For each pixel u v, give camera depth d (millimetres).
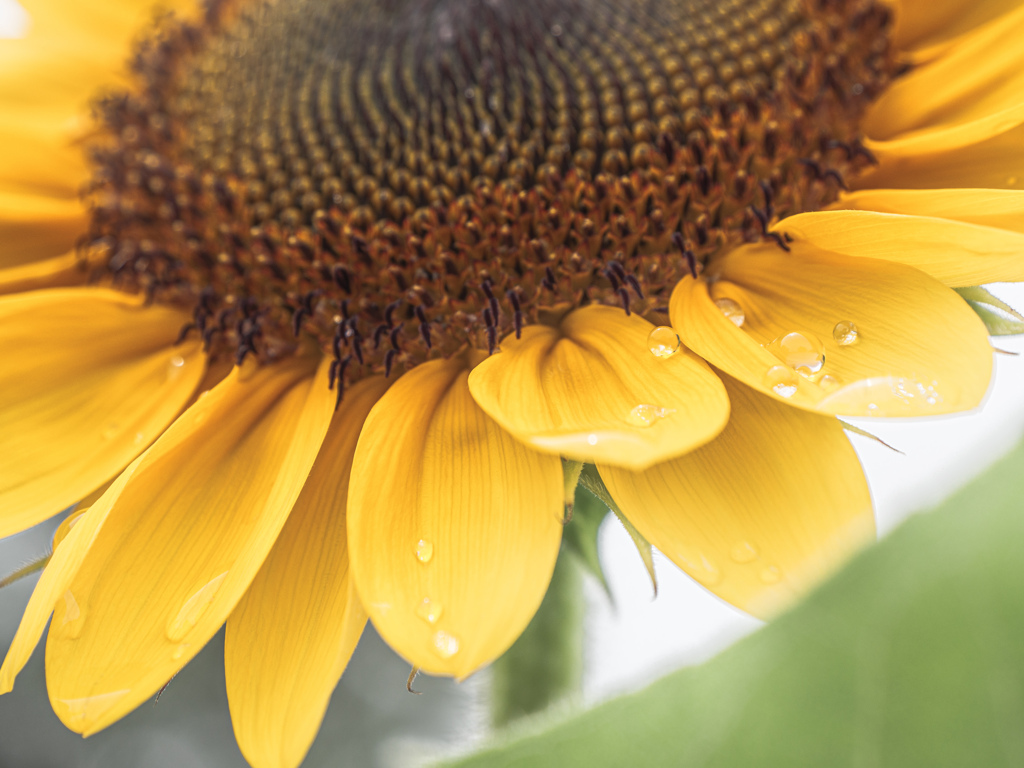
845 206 188
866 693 72
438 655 152
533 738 112
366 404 191
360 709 397
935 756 70
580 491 188
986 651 69
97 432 200
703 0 214
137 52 257
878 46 213
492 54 210
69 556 162
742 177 198
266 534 165
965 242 162
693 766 87
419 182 206
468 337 192
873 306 170
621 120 204
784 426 168
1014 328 174
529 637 218
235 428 188
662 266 194
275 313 206
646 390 167
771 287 180
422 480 169
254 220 215
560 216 198
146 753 393
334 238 207
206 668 387
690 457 167
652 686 99
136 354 210
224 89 231
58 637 166
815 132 203
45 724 389
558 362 177
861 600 73
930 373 160
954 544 70
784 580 159
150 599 169
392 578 159
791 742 75
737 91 207
